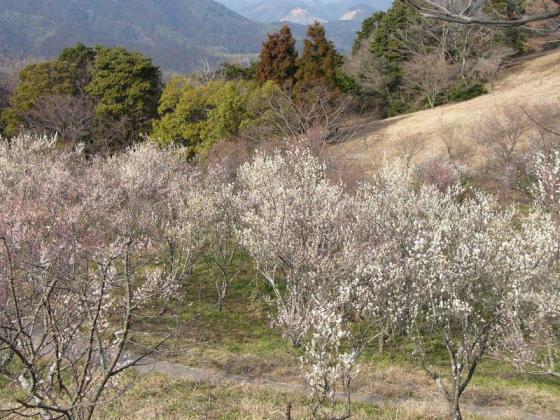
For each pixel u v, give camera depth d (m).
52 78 38.19
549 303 10.76
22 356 4.62
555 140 22.64
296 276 13.65
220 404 10.17
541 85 37.91
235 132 30.12
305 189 14.84
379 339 13.68
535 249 11.62
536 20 3.35
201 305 16.69
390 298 10.76
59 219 12.16
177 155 26.14
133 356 12.21
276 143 27.23
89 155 34.12
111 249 9.38
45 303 6.00
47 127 35.31
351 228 14.56
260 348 13.77
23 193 15.28
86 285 7.72
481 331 9.05
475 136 30.56
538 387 12.34
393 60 46.00
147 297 9.77
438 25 41.25
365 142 35.19
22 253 9.68
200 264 20.05
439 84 42.47
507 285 9.78
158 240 15.38
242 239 15.54
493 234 13.07
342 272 12.80
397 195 17.78
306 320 12.33
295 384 11.57
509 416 10.55
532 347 11.32
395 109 44.75
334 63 38.78
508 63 44.84
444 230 11.75
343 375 8.24
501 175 25.61
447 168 26.33
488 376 13.12
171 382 11.15
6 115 37.19
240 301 17.39
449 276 9.18
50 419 5.21
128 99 36.44
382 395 11.34
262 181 18.06
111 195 17.27
